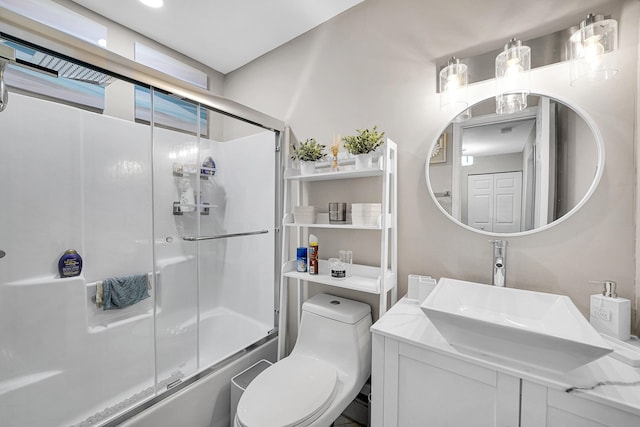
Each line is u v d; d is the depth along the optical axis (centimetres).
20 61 107
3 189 140
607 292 90
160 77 132
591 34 90
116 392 155
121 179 179
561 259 104
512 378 74
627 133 93
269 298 194
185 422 129
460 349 84
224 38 186
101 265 170
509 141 113
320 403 103
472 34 122
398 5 142
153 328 176
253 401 104
